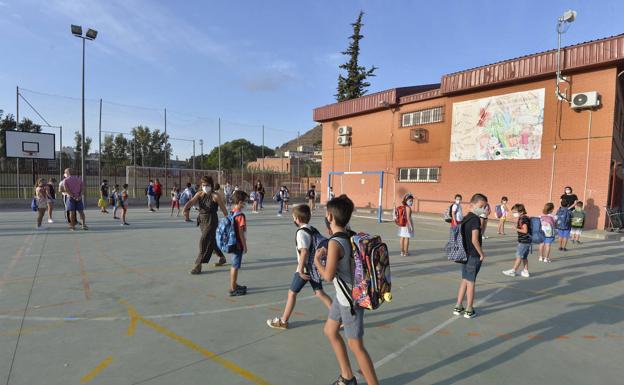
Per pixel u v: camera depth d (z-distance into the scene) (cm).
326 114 2619
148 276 657
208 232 674
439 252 951
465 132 1788
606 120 1345
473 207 489
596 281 685
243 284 620
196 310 493
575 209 1139
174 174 3042
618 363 369
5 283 596
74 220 1195
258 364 351
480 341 416
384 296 278
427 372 345
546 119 1502
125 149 5241
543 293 607
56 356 357
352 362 360
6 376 317
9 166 2400
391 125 2192
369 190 2352
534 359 374
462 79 1747
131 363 347
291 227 1425
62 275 650
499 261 862
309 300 544
